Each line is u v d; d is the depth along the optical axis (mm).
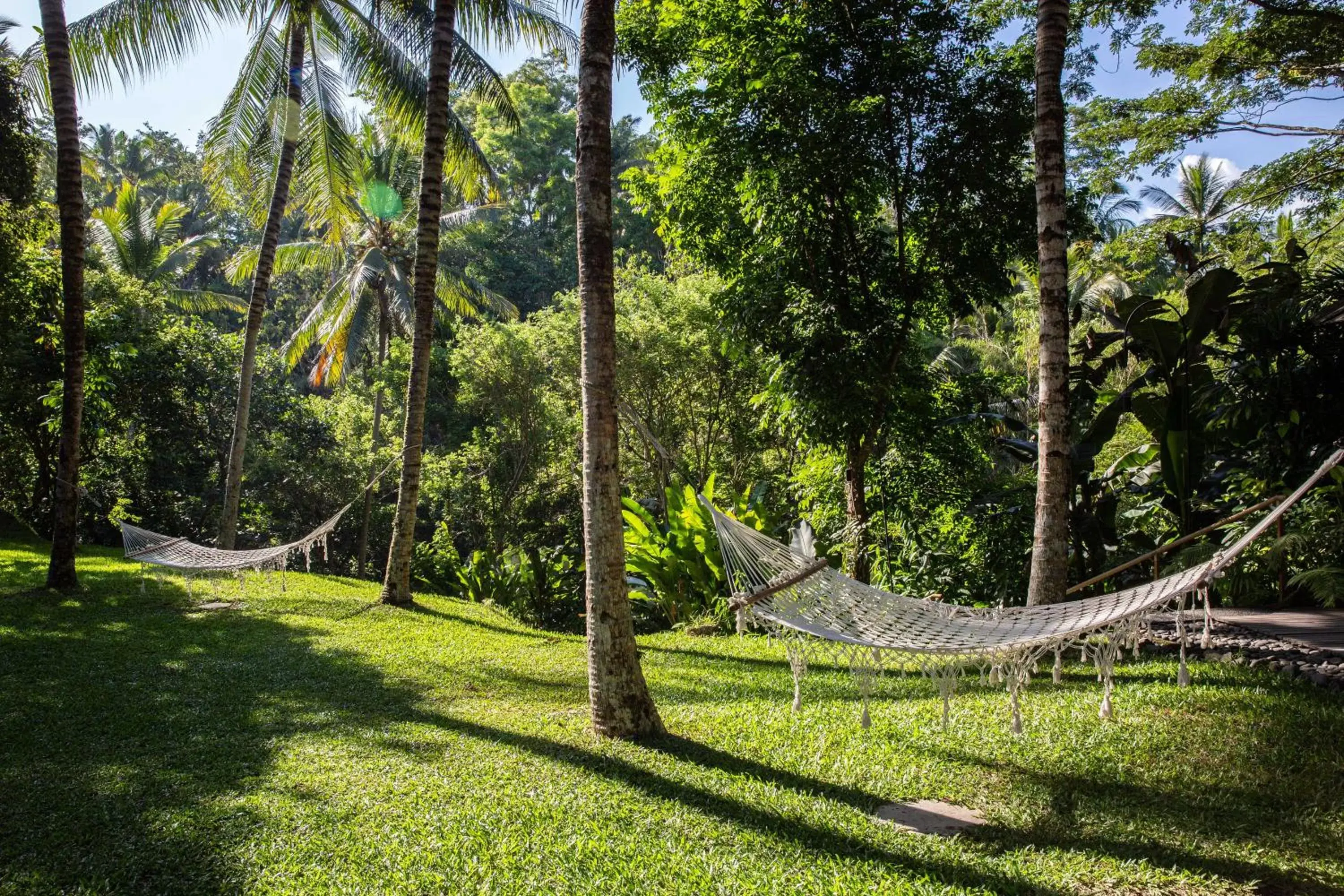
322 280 38094
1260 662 6797
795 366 10008
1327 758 5016
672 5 10164
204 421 20094
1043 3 7320
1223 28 12844
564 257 35406
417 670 8367
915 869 4004
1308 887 3781
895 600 5703
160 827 4484
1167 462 9195
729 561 5629
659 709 6977
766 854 4172
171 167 43656
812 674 8234
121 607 10969
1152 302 9016
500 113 14742
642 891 3801
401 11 13602
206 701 7062
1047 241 7344
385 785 5086
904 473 11422
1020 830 4430
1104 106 13984
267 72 15188
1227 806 4582
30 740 5945
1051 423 7359
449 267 25406
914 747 5703
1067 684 7070
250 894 3814
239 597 12156
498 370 20609
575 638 10852
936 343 22891
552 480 21719
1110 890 3789
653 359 17953
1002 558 10078
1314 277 9203
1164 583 4742
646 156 11320
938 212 10156
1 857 4148
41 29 12359
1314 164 13820
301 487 20797
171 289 27734
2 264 12789
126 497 19516
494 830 4449
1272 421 8664
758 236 10547
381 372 22906
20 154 12375
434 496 21094
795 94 9203
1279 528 8609
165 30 13492
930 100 9828
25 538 16297
